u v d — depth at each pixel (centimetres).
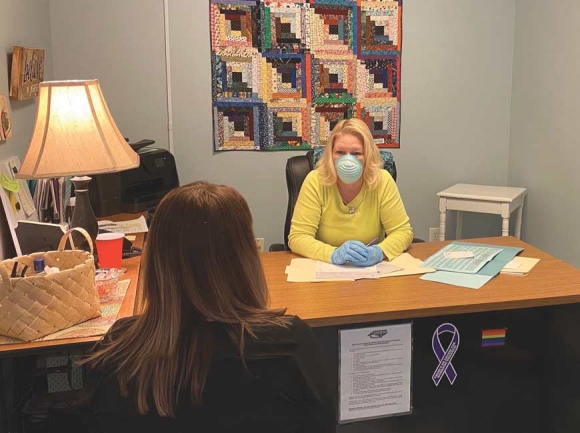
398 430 196
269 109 361
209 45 348
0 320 149
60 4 331
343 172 229
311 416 107
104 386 103
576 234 336
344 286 202
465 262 224
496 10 380
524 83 377
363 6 362
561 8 338
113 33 339
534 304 189
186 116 354
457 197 356
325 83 365
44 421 195
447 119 386
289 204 275
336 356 185
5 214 205
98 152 188
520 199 362
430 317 192
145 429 103
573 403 205
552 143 353
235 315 104
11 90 232
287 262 231
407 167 386
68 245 200
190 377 99
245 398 102
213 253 103
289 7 353
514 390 203
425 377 196
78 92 188
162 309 102
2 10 226
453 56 380
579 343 203
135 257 223
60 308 155
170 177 321
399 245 235
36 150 184
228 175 364
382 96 374
